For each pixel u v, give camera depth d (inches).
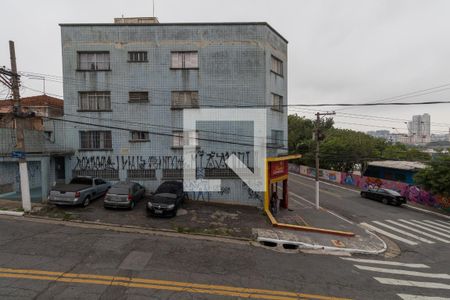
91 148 781.3
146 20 882.8
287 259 447.8
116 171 786.2
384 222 875.4
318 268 419.8
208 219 629.9
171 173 794.8
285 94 905.5
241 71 785.6
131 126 785.6
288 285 346.6
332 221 797.9
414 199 1267.2
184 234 522.3
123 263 367.9
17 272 323.3
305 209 960.3
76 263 357.7
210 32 779.4
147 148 791.1
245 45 783.1
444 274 454.0
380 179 1477.6
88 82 773.9
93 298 279.9
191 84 783.7
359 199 1252.5
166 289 309.6
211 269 374.3
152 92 781.9
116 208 636.1
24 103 960.9
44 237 441.7
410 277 420.8
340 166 2066.9
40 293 282.7
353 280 383.9
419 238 719.1
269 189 789.2
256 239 536.7
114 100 780.0
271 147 812.0
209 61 783.1
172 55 786.2
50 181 743.7
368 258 523.2
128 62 775.1
